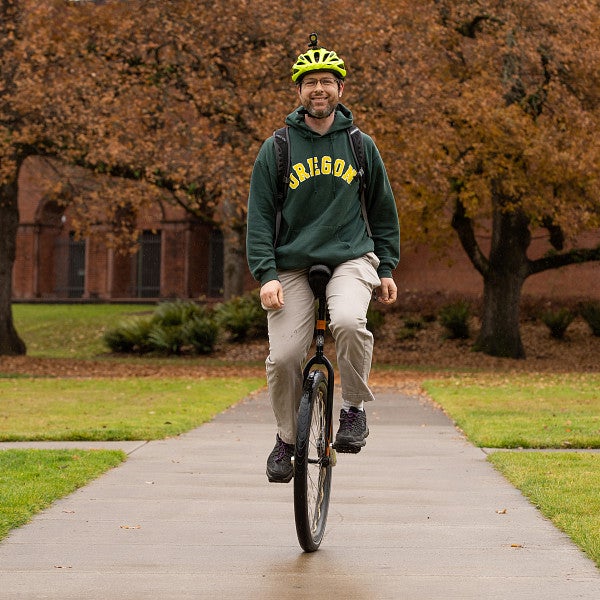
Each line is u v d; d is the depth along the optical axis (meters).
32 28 34.38
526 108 38.16
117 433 16.42
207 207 46.53
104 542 8.58
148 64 36.56
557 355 46.47
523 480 11.48
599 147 34.31
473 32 39.78
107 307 64.31
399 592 6.95
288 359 7.84
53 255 74.44
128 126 34.41
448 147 35.81
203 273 70.94
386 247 8.31
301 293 7.93
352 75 34.44
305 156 7.86
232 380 30.86
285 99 33.91
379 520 9.55
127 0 36.72
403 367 40.50
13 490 10.73
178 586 7.15
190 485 11.57
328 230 7.82
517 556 8.03
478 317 54.12
